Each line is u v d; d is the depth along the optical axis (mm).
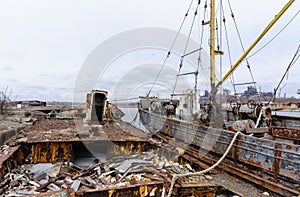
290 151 4406
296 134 5625
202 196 4527
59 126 8562
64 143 5910
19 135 6602
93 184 3877
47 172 5148
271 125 7172
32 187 4148
